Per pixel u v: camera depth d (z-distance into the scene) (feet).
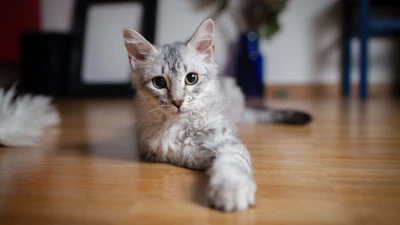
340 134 1.84
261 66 3.86
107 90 4.12
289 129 2.00
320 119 2.28
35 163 1.45
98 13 4.14
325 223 0.99
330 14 3.85
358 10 3.49
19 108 1.81
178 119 1.41
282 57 3.98
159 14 4.05
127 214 1.04
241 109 2.06
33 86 3.92
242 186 1.05
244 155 1.26
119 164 1.42
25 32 3.87
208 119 1.42
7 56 4.14
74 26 4.17
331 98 3.64
